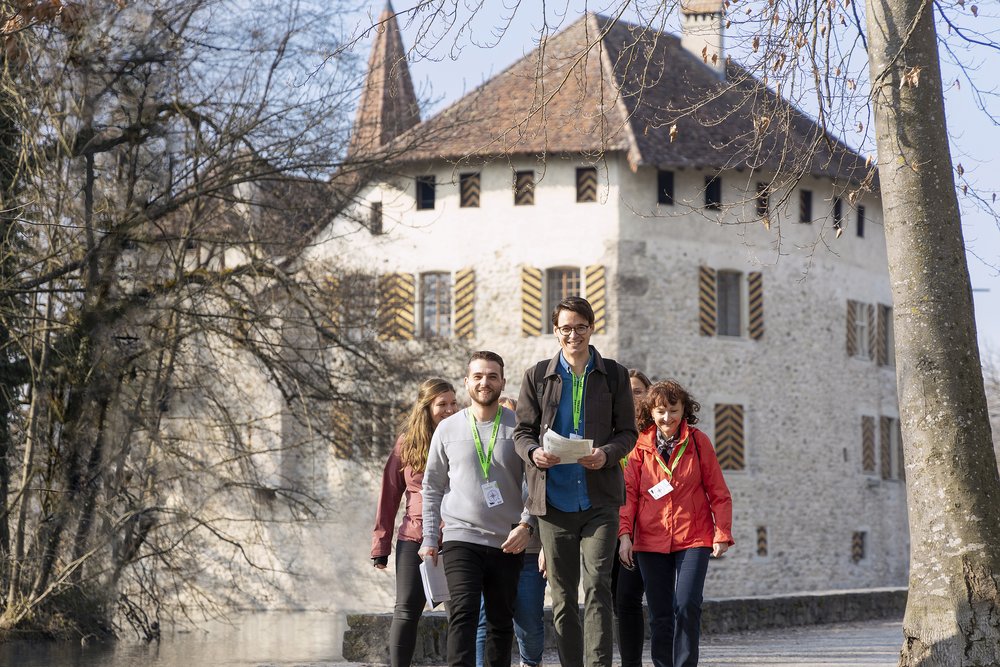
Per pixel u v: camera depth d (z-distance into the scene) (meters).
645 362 37.66
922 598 9.11
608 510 8.44
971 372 9.20
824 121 11.37
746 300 39.47
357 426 22.17
